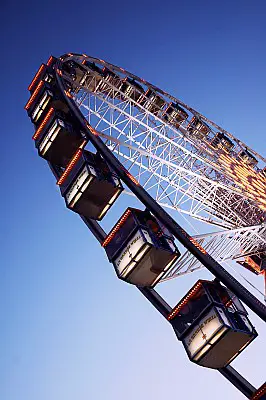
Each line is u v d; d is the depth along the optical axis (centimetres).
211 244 2627
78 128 2078
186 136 3416
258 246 3675
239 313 1445
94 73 2977
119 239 1623
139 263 1548
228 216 3609
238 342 1380
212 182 2916
